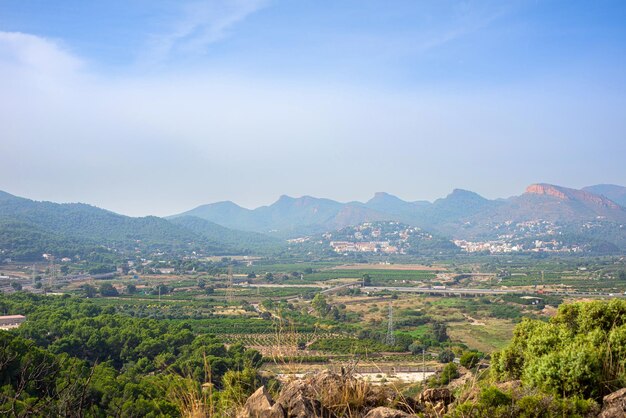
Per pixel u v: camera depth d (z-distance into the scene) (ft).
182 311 410.11
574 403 27.22
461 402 29.84
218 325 333.42
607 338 33.96
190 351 194.59
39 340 204.74
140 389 90.43
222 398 29.66
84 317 261.44
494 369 42.24
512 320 385.70
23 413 30.99
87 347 198.59
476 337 317.83
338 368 31.55
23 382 34.17
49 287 515.50
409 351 259.19
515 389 30.45
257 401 26.11
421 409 28.96
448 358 227.61
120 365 197.26
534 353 36.99
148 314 387.96
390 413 25.38
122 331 215.51
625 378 30.07
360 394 27.48
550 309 421.59
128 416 63.21
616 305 39.45
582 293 514.68
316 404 26.40
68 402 30.07
